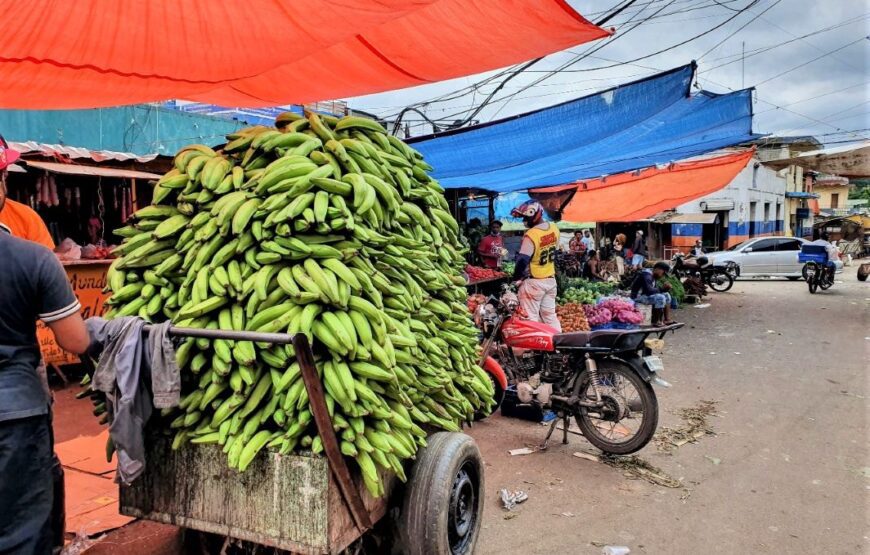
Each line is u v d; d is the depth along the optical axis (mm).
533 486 4188
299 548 2205
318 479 2160
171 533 3418
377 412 2373
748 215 30781
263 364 2422
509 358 5668
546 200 14453
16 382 1949
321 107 14984
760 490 4117
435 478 2676
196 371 2420
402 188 3139
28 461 1962
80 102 4957
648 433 4488
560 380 4953
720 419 5699
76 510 3648
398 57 4996
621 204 16000
